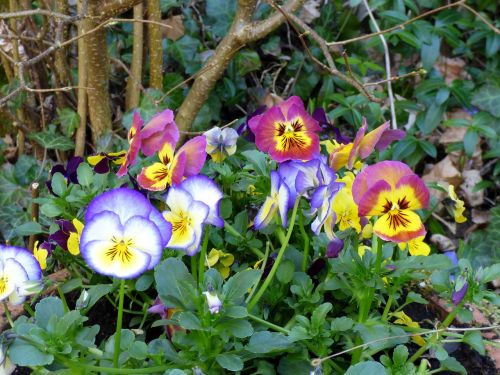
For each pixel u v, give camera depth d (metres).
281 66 1.11
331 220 0.55
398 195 0.51
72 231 0.61
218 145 0.65
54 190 0.63
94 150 0.87
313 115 0.71
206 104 0.96
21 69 0.67
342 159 0.60
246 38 0.78
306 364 0.57
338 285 0.57
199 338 0.53
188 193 0.52
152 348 0.55
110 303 0.67
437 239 1.00
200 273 0.55
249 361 0.59
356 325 0.55
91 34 0.78
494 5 1.17
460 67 1.21
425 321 0.67
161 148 0.57
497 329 0.65
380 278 0.56
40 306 0.52
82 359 0.53
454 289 0.56
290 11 0.75
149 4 0.85
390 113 1.08
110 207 0.50
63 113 0.87
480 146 1.13
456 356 0.64
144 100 0.88
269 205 0.57
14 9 0.84
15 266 0.52
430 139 1.14
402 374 0.54
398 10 1.08
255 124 0.61
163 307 0.57
